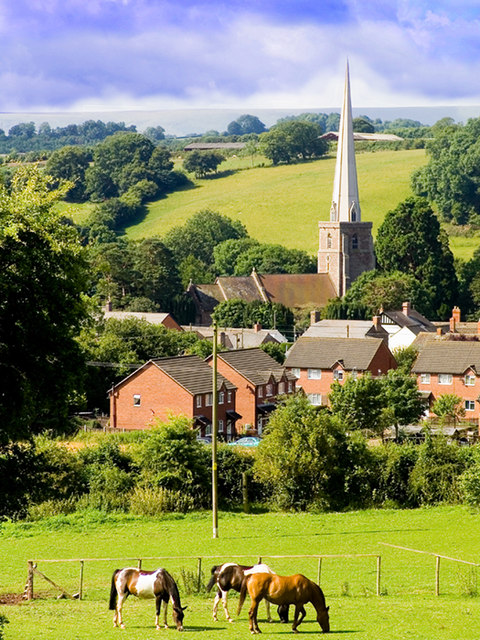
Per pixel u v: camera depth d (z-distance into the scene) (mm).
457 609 177125
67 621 165750
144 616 171375
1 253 174625
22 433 182375
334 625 163250
